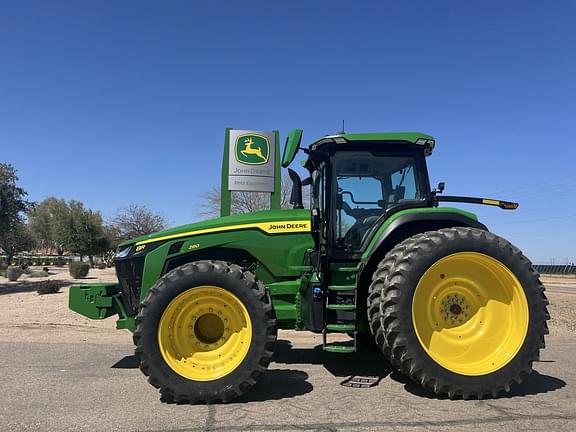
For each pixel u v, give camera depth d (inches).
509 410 178.5
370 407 182.4
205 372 191.8
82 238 1807.3
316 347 301.6
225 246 223.1
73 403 190.4
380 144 231.0
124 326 230.2
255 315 192.9
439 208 214.1
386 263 201.2
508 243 201.8
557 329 392.8
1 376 233.8
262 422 167.5
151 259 222.7
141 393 203.9
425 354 189.5
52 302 586.6
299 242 225.3
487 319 201.8
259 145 542.3
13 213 984.3
